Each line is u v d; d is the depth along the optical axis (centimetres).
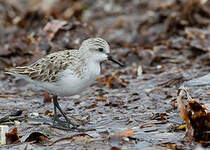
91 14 2277
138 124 1013
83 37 1759
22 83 1519
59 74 1014
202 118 892
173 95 1265
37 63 1076
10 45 1772
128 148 862
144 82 1435
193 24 1938
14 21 2083
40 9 2061
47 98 1285
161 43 1802
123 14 2238
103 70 1612
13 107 1234
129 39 1941
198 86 1321
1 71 1638
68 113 1156
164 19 1958
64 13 2220
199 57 1645
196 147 855
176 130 962
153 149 852
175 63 1620
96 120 1075
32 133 937
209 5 1994
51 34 1755
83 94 1348
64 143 910
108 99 1259
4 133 944
